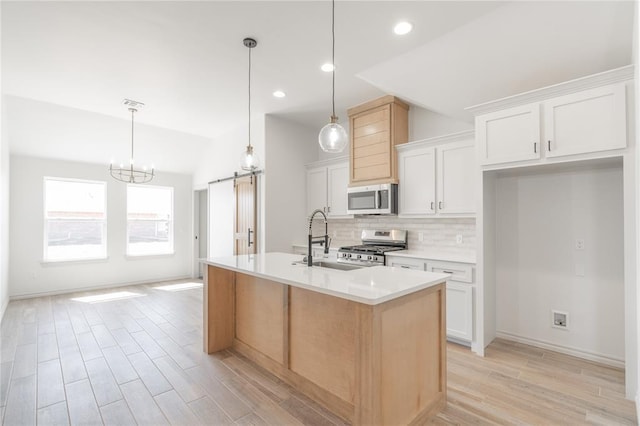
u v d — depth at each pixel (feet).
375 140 13.53
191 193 22.17
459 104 11.12
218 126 17.20
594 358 9.12
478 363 9.00
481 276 9.67
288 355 8.01
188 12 7.84
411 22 8.29
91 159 17.95
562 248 9.75
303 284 6.41
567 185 9.68
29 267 16.34
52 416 6.57
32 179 16.47
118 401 7.12
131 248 19.85
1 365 8.85
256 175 15.94
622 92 7.27
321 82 11.89
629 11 7.00
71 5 7.50
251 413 6.74
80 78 11.38
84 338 10.85
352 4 7.59
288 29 8.59
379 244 14.49
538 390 7.56
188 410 6.81
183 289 18.33
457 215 11.39
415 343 6.43
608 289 8.98
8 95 12.75
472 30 8.54
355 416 5.69
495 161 9.23
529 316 10.33
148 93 12.77
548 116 8.32
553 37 8.09
